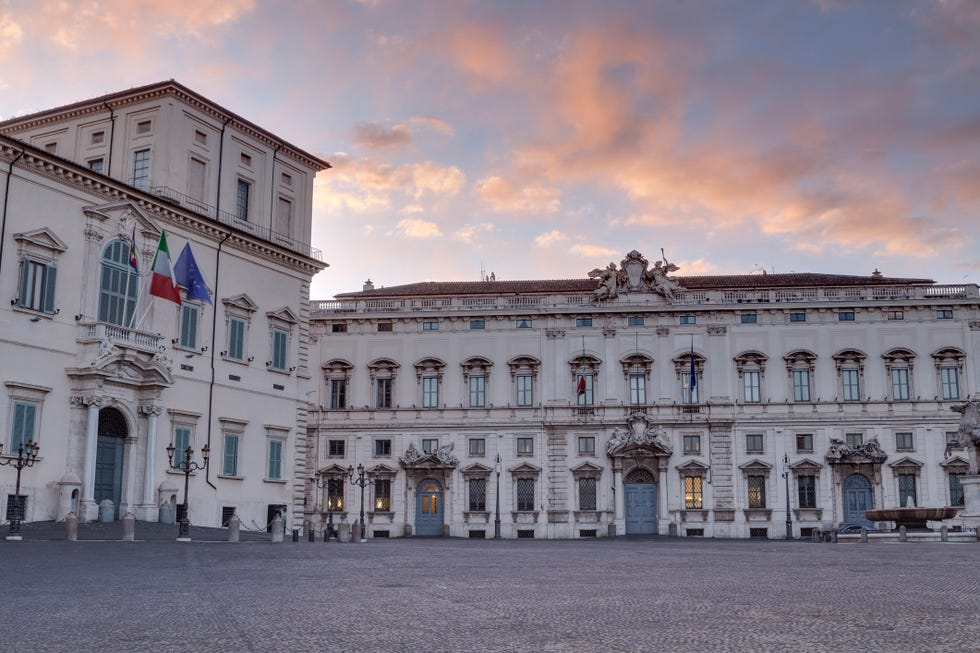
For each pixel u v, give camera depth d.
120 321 53.28
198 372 57.75
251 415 61.66
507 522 84.69
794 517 82.19
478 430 86.31
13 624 12.86
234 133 62.91
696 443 84.38
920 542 51.59
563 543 62.22
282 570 24.38
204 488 57.47
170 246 56.81
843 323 84.44
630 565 27.41
